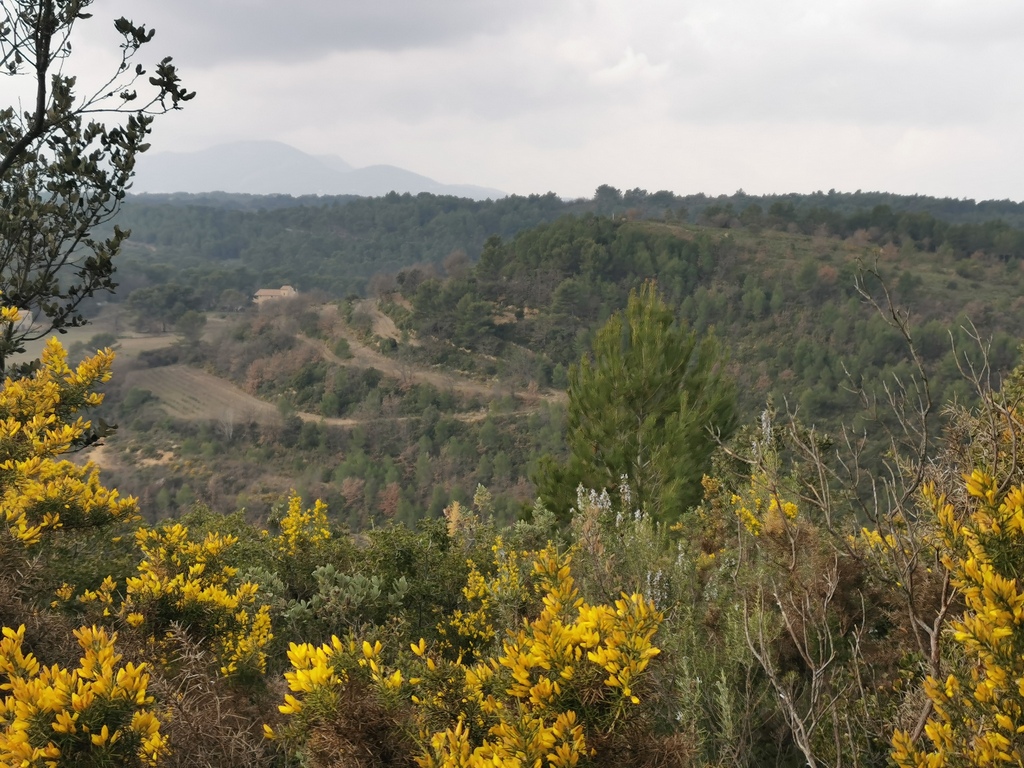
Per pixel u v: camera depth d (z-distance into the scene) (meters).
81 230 5.08
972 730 1.64
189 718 2.35
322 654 1.96
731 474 6.45
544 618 1.88
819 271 108.06
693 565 4.54
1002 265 127.81
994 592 1.55
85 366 4.45
